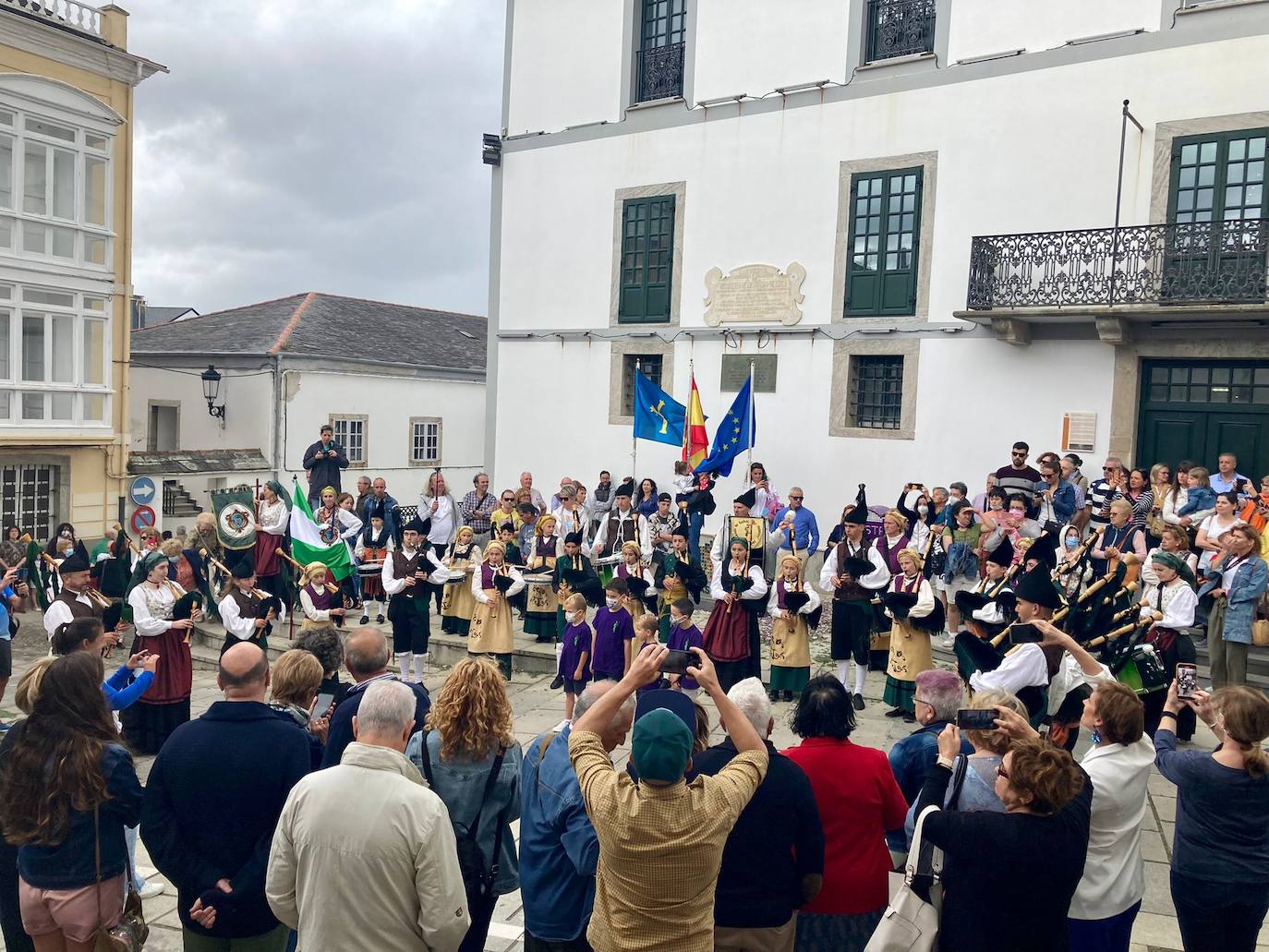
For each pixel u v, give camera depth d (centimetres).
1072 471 1214
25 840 360
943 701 443
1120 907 383
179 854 366
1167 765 407
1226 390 1214
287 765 378
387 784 329
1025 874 322
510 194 1784
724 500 1563
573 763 325
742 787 316
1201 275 1151
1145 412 1264
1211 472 1221
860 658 938
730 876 348
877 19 1440
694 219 1593
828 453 1483
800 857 353
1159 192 1222
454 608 1193
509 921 532
